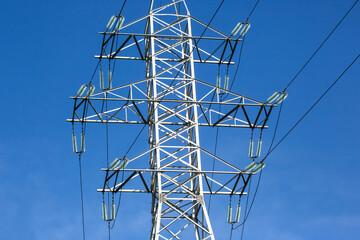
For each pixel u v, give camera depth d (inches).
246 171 1557.6
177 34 1728.6
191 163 1651.1
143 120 1638.8
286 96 1582.2
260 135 1632.6
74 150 1610.5
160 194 1533.0
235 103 1609.3
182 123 1700.3
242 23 1662.2
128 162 1517.0
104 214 1578.5
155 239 1482.5
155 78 1653.5
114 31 1651.1
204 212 1518.2
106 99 1589.6
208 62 1771.7
